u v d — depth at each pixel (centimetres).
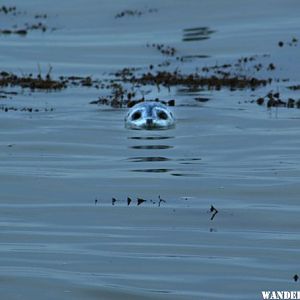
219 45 13862
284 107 10231
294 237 5778
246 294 4894
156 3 16725
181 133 9012
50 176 7331
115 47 14200
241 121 9519
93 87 11631
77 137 8819
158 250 5566
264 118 9644
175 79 12019
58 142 8600
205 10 15988
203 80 11900
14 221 6156
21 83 11869
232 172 7438
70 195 6781
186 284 5028
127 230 5956
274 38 13925
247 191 6850
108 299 4847
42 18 16575
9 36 15200
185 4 16438
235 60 13000
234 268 5253
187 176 7306
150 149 8325
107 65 13150
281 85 11556
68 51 14038
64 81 12019
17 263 5341
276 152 8175
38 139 8725
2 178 7262
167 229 5975
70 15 16662
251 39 13988
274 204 6506
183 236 5825
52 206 6500
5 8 17350
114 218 6219
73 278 5109
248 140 8662
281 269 5234
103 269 5253
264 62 12750
